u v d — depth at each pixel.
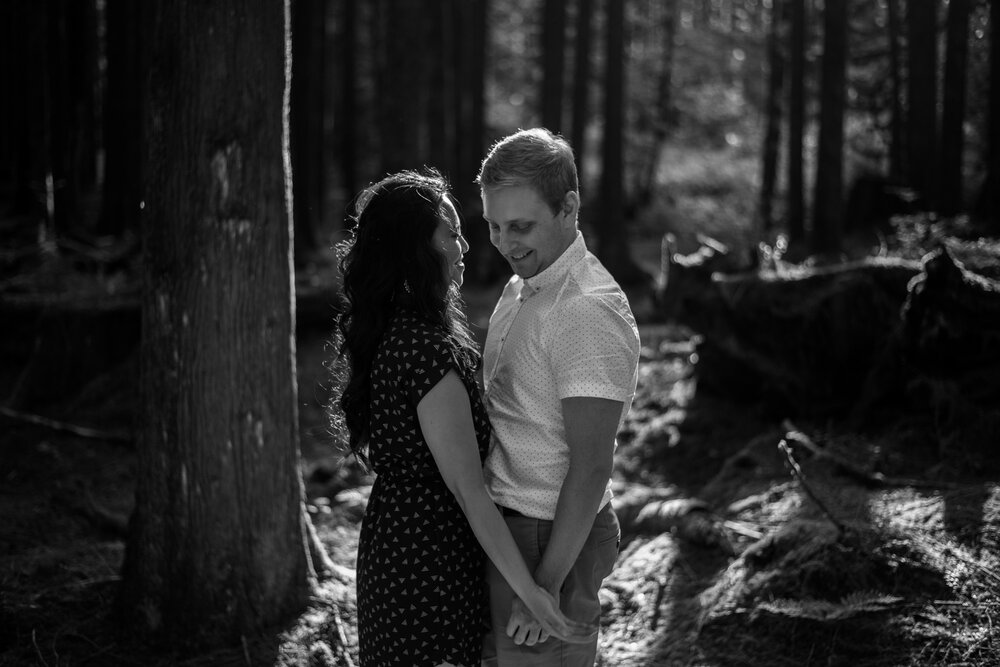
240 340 3.15
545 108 11.41
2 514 4.69
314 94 13.05
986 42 7.70
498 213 1.95
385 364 1.95
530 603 1.88
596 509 1.88
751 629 3.00
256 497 3.21
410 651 1.96
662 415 5.39
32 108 9.30
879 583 3.01
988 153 5.98
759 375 4.86
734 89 20.70
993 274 4.51
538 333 1.95
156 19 3.11
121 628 3.22
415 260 1.99
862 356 4.50
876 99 10.41
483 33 13.59
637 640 3.21
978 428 3.84
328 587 3.44
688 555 3.67
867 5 10.07
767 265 5.32
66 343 6.71
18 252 8.64
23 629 3.20
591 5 11.59
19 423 5.97
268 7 3.12
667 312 5.51
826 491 3.76
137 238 9.04
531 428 1.99
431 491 1.99
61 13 10.19
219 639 3.14
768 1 14.01
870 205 8.27
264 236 3.17
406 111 12.04
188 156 3.07
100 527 4.57
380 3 16.41
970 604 2.84
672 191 18.70
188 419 3.14
